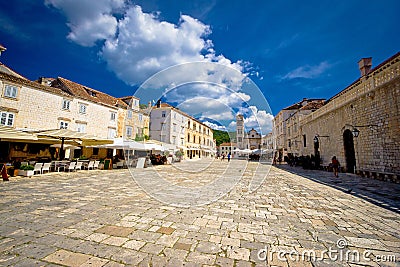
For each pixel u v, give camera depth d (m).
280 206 4.52
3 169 7.77
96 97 20.25
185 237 2.83
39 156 14.16
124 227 3.17
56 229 3.04
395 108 8.17
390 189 6.59
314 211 4.14
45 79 18.98
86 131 17.77
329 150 14.25
